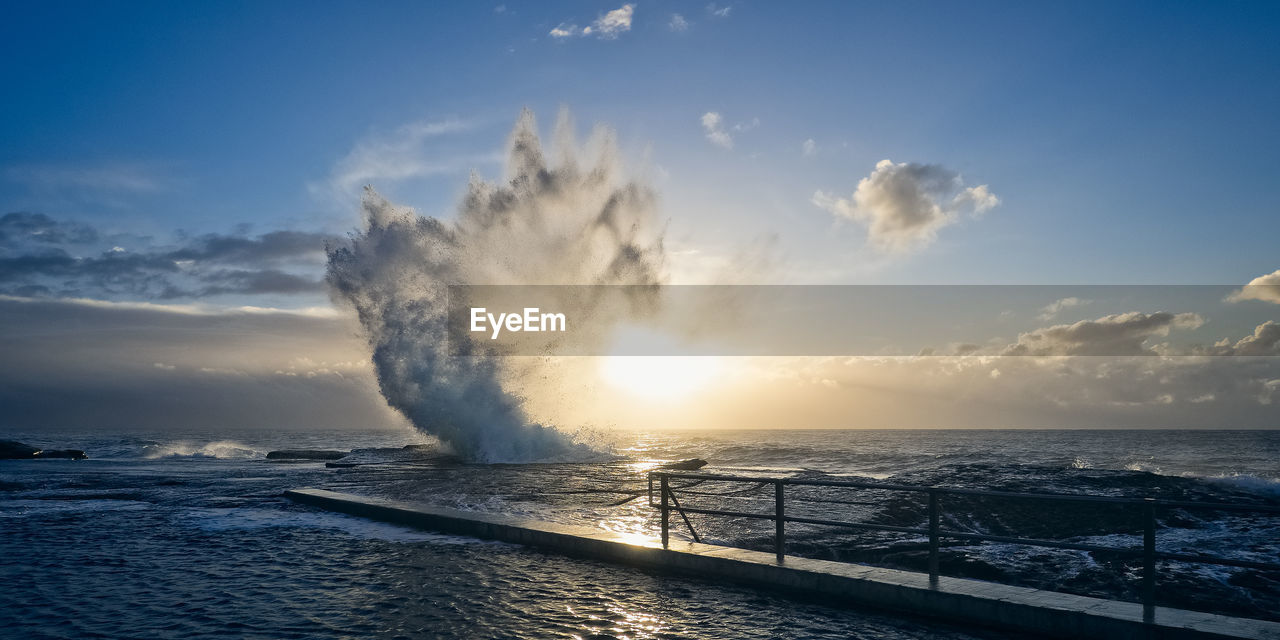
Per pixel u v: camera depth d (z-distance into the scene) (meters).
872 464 28.55
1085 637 5.25
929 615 5.96
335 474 20.11
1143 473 15.41
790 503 12.29
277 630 5.82
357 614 6.25
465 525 10.13
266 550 9.28
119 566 8.41
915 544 8.96
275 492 15.88
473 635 5.62
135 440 71.44
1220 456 43.28
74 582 7.59
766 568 6.99
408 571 7.91
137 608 6.53
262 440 82.62
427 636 5.61
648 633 5.64
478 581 7.40
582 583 7.26
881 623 5.86
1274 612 6.35
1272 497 13.87
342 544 9.61
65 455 33.88
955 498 11.93
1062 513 10.64
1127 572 7.51
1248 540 8.98
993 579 7.49
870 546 8.92
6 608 6.56
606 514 11.93
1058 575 7.49
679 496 13.75
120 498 15.32
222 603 6.67
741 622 5.91
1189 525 9.92
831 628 5.73
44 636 5.71
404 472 20.08
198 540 10.11
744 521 10.84
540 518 11.57
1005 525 10.06
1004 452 46.44
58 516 12.62
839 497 12.64
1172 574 7.41
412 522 11.02
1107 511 10.66
